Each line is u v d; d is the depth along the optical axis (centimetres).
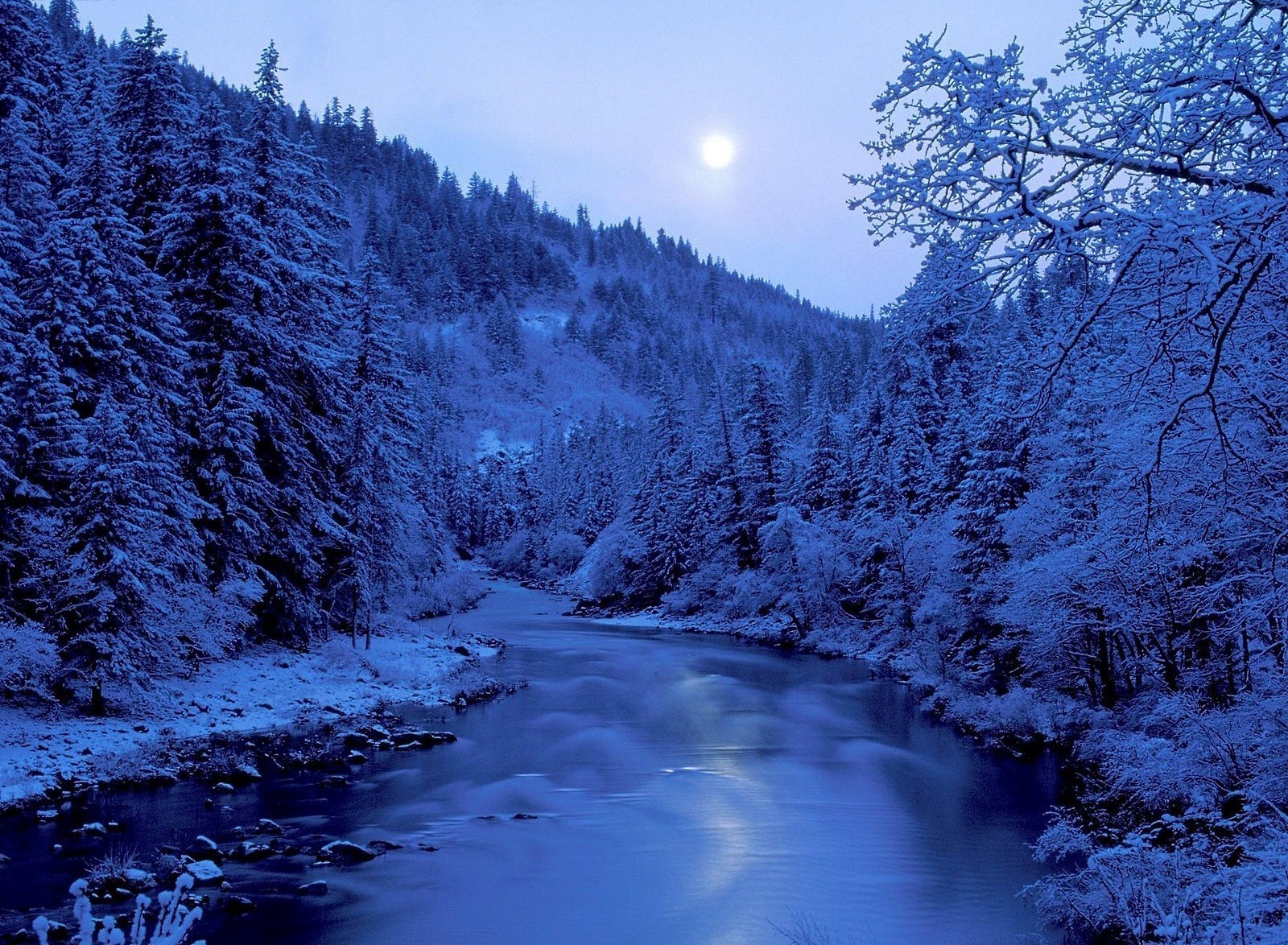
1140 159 566
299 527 3030
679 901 1208
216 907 1155
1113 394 827
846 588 4947
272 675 2705
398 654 3450
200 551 2427
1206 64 577
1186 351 694
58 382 2097
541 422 15975
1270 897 778
